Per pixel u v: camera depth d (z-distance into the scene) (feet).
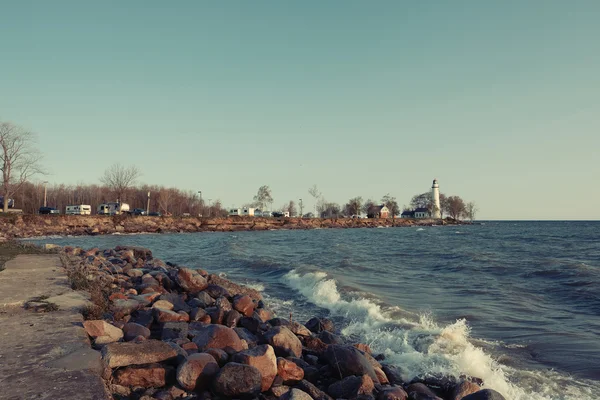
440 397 22.90
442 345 30.14
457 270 77.97
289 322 33.55
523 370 26.68
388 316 38.99
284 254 108.78
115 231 222.28
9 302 27.55
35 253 62.80
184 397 17.81
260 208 473.26
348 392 20.92
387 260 96.27
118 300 32.71
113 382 17.46
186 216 281.74
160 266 60.54
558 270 71.77
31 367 16.66
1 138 201.46
